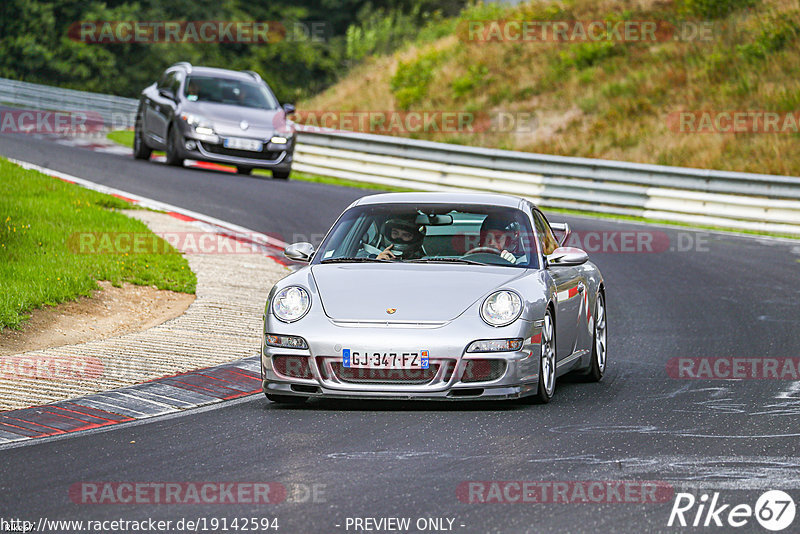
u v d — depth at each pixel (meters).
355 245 30.27
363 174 89.94
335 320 26.61
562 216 75.06
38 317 36.81
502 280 27.91
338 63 195.88
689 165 91.31
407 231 30.36
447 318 26.48
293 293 27.53
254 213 64.56
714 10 116.12
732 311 44.81
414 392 26.08
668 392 29.88
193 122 78.94
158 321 38.75
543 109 108.94
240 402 27.84
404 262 29.25
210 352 33.53
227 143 78.62
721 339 38.78
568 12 126.88
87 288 40.59
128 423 25.23
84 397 27.58
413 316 26.52
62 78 173.25
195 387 29.16
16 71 169.50
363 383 26.28
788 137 91.88
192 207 64.69
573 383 31.66
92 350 33.06
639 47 115.00
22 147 87.94
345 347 26.16
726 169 89.62
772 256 61.19
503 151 84.31
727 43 110.69
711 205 74.81
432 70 126.75
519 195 82.31
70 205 56.38
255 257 51.91
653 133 98.19
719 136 94.69
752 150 91.19
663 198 76.75
